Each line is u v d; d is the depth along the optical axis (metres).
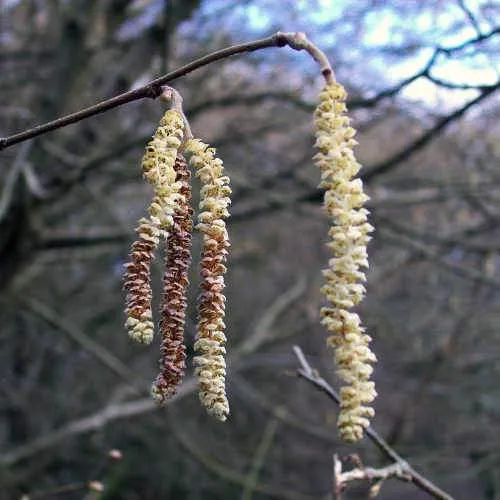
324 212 1.58
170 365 1.69
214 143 7.83
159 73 6.00
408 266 10.11
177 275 1.72
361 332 1.57
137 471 11.12
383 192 8.00
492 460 8.02
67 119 1.84
